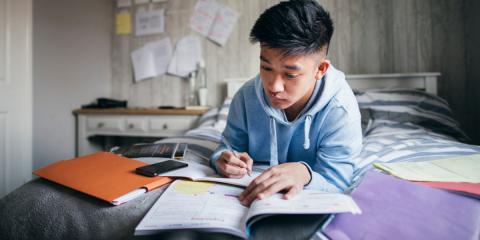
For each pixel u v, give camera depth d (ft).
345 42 6.13
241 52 6.77
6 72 5.00
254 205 1.50
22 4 5.20
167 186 2.02
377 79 5.80
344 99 2.26
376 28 5.98
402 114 4.48
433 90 5.51
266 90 1.89
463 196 1.69
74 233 1.70
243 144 2.81
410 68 5.86
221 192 1.83
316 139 2.38
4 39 4.98
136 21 7.47
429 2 5.71
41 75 5.85
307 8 1.74
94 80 7.27
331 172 2.14
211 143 3.78
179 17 7.16
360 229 1.34
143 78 7.42
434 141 3.38
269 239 1.35
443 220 1.41
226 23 6.84
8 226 1.83
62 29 6.32
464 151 2.85
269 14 1.73
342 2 6.12
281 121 2.29
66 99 6.49
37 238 1.77
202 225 1.38
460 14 5.57
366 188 1.75
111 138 7.55
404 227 1.35
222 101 6.92
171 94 7.28
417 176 2.07
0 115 4.91
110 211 1.69
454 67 5.65
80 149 6.80
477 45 5.22
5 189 4.97
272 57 1.67
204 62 7.00
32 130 5.42
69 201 1.84
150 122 6.49
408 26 5.83
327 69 2.06
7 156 5.00
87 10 7.00
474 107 5.49
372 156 2.93
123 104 7.13
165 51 7.27
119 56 7.61
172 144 3.46
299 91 1.80
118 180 2.03
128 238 1.55
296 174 1.81
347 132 2.21
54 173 2.19
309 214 1.47
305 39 1.62
